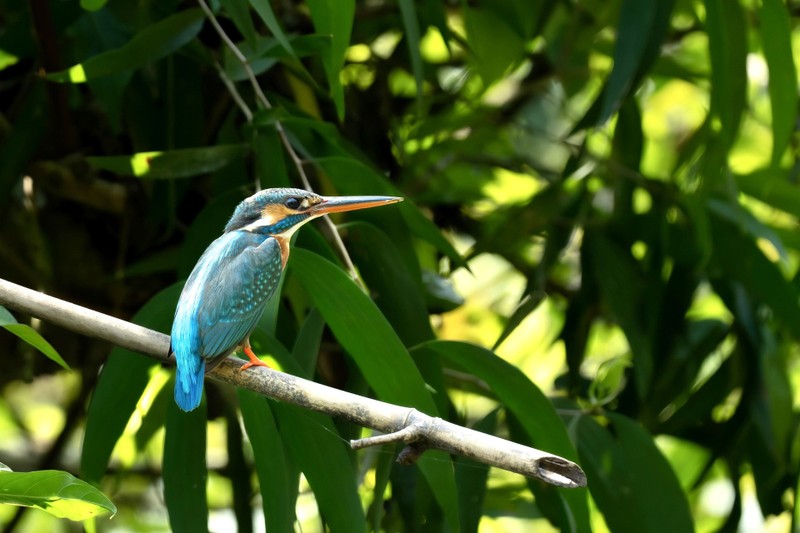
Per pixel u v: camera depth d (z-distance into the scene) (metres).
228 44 8.39
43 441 13.88
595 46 12.52
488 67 11.77
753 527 14.09
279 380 6.50
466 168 12.97
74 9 9.72
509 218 11.18
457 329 13.72
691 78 12.38
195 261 8.77
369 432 9.05
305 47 8.53
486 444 5.62
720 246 10.81
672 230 11.14
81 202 10.72
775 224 12.45
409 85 12.70
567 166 11.16
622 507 9.11
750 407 10.75
